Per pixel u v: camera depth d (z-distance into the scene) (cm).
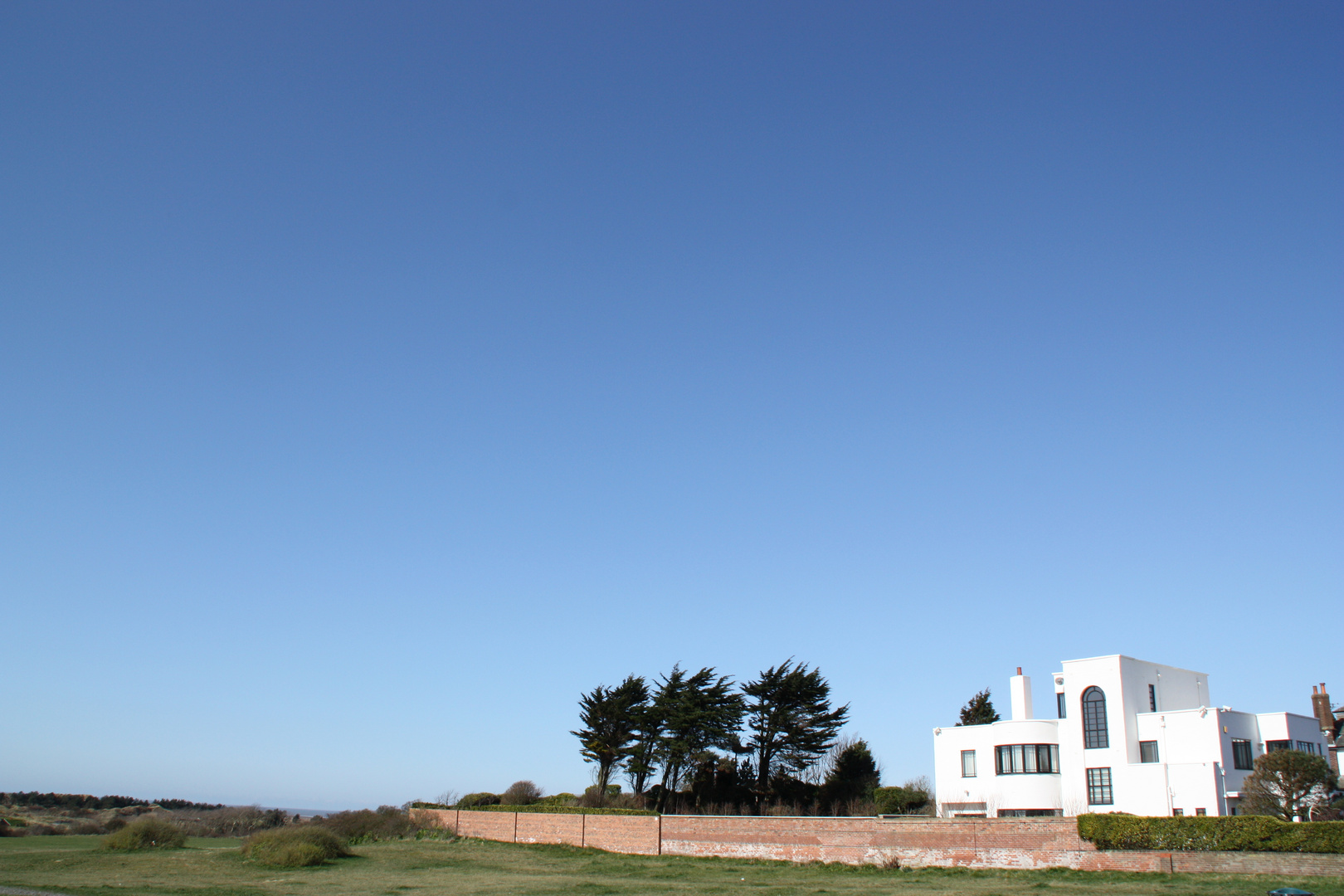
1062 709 5372
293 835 4759
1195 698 5491
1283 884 3256
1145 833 3728
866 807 6706
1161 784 4716
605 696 7688
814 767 7594
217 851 4900
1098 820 3844
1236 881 3338
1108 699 5034
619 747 7362
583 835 5438
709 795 7144
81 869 4106
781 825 4684
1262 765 4344
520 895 3338
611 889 3534
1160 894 3047
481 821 6106
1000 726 5347
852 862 4409
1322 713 5412
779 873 4250
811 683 7394
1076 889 3275
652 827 5106
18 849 4922
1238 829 3550
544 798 7338
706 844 4906
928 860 4203
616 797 7181
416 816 6581
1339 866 3316
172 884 3656
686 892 3416
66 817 8800
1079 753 5097
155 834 5041
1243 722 4906
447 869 4431
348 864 4597
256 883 3756
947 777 5569
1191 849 3622
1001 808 5194
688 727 7062
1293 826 3462
